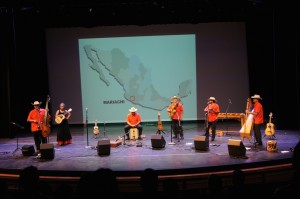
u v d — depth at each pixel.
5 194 4.46
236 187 5.07
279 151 9.52
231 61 15.96
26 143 12.41
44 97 15.84
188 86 16.02
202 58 15.98
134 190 7.80
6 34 13.62
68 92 16.09
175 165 8.33
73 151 10.36
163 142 10.46
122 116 16.08
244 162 8.38
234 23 15.79
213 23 15.83
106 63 15.98
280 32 13.43
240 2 12.53
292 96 13.55
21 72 15.26
